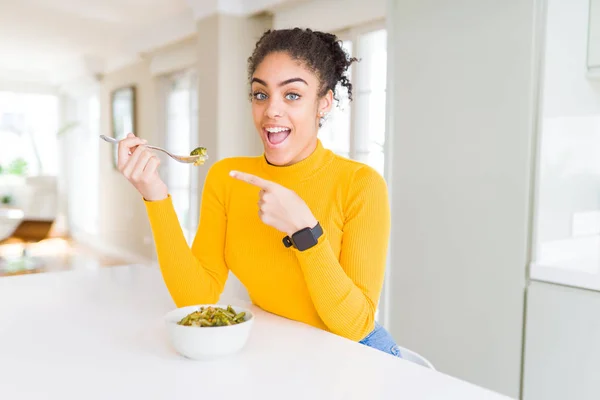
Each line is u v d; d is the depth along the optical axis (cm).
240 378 69
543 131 162
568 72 168
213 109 350
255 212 105
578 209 180
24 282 125
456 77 184
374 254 98
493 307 175
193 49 434
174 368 72
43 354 77
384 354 79
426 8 192
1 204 616
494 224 174
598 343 148
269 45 96
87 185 714
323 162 106
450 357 189
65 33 495
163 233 98
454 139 185
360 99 291
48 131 782
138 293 115
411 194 201
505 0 168
